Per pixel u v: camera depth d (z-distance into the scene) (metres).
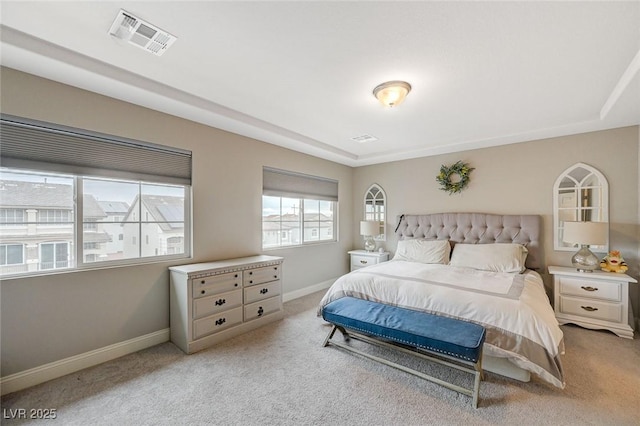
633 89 2.21
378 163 5.14
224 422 1.69
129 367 2.29
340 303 2.65
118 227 2.55
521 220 3.68
